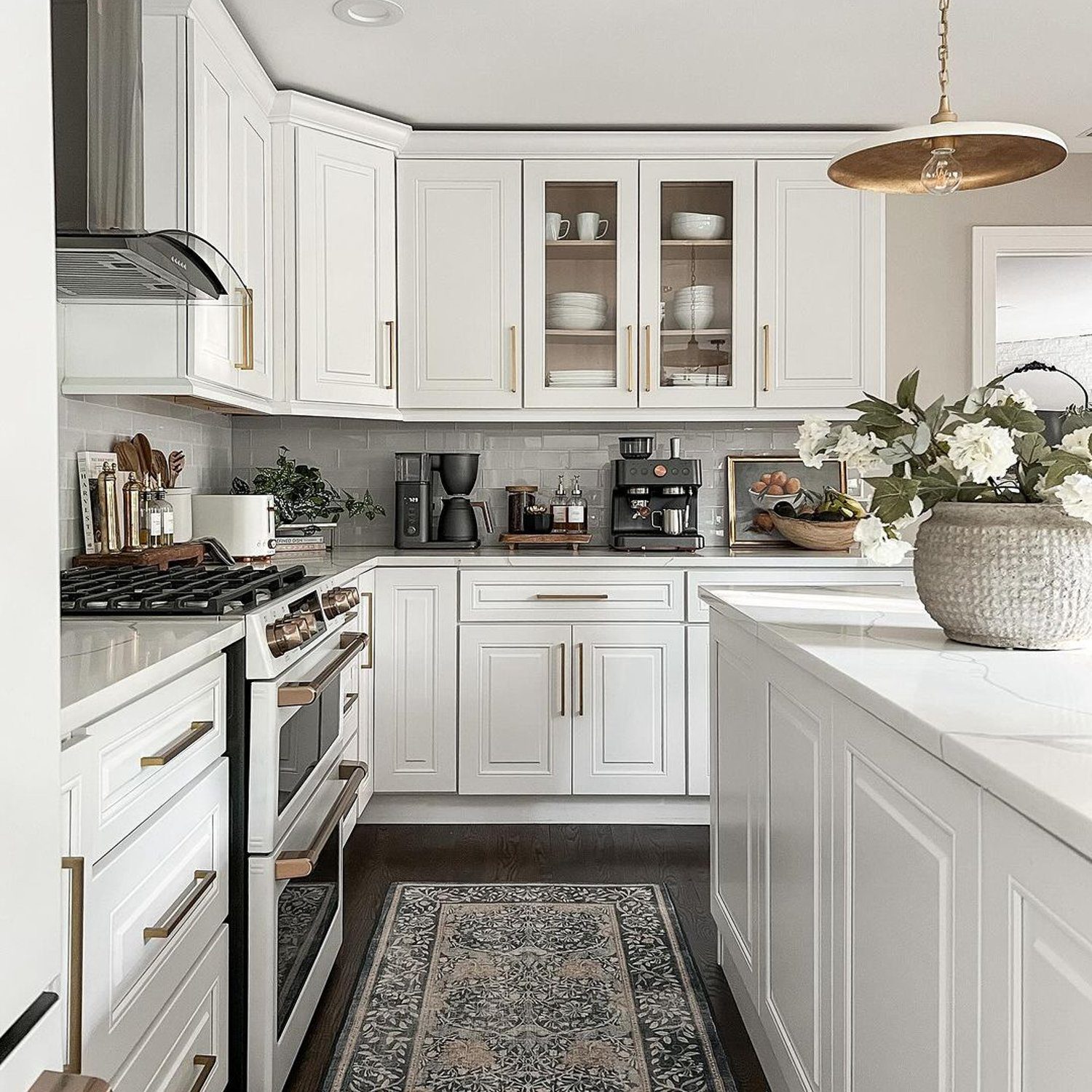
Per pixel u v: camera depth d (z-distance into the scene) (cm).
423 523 393
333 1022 234
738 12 289
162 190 259
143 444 296
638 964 261
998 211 416
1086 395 475
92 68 199
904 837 125
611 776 369
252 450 417
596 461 423
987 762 98
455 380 384
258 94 324
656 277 386
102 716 133
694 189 386
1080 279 471
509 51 315
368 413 375
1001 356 482
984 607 161
